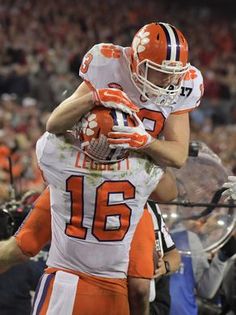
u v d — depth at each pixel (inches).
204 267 373.4
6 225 332.2
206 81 1535.4
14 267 346.9
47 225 282.4
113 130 245.8
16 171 659.4
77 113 250.2
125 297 277.9
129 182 263.0
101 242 267.4
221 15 2199.8
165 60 252.8
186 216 351.3
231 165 826.8
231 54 1915.6
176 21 2069.4
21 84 1254.3
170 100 263.6
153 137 268.4
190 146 341.4
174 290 363.6
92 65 266.8
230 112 1382.9
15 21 1599.4
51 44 1547.7
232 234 360.8
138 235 281.0
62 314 271.0
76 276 271.7
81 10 1820.9
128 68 264.4
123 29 1830.7
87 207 264.1
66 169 262.1
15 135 892.6
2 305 345.1
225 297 372.8
